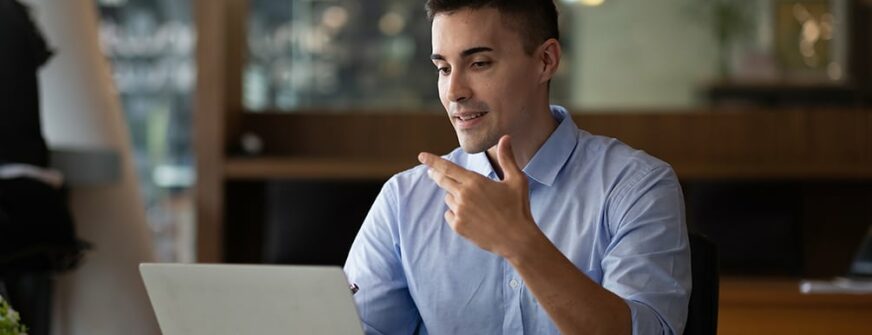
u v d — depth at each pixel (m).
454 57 1.79
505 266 1.87
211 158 5.46
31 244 3.27
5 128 3.29
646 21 7.85
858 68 7.48
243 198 5.75
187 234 6.13
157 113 6.14
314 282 1.52
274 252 4.79
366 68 7.06
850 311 3.04
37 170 3.32
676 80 7.81
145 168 6.11
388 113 5.77
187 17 6.16
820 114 5.62
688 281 1.79
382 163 5.45
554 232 1.89
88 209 4.14
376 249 2.00
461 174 1.57
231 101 5.63
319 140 5.79
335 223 4.77
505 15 1.78
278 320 1.57
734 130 5.64
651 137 5.65
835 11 7.52
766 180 5.46
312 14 6.84
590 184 1.89
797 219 4.90
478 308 1.89
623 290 1.72
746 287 3.32
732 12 7.64
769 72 7.55
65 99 4.17
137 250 4.25
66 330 4.12
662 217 1.80
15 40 3.30
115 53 6.10
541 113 1.89
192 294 1.60
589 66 7.91
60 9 4.17
